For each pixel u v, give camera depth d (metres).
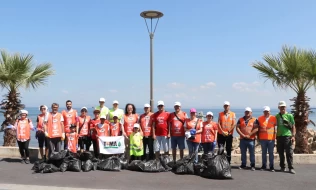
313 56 11.47
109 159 9.53
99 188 7.15
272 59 11.70
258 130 9.78
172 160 9.73
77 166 9.16
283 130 9.39
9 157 11.93
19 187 7.16
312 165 10.45
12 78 12.56
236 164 10.81
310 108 11.66
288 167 9.27
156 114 10.20
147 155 10.18
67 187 7.20
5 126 12.92
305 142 11.64
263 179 8.31
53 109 10.32
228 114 9.85
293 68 11.16
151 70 12.55
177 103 10.04
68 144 10.32
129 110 10.52
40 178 8.16
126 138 10.59
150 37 12.53
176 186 7.46
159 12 12.27
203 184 7.71
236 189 7.27
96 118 10.76
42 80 13.50
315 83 11.46
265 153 9.68
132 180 8.04
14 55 12.82
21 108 13.15
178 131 9.97
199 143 9.72
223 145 9.24
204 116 10.41
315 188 7.39
